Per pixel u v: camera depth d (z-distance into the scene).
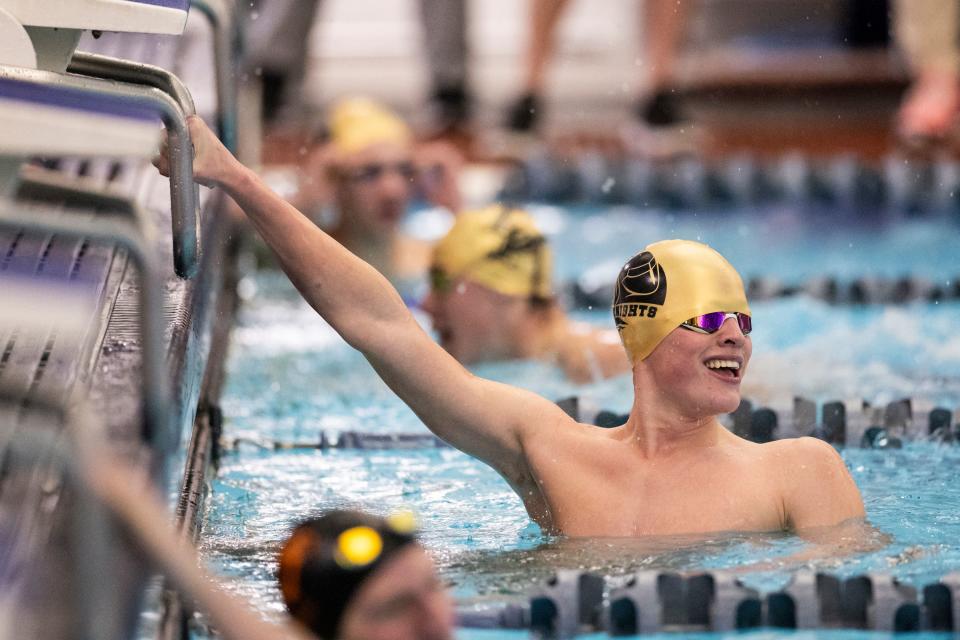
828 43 34.19
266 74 25.89
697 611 7.48
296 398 13.03
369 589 5.16
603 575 7.88
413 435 11.35
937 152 24.64
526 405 9.07
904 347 15.34
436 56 28.14
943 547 8.48
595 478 8.83
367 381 13.76
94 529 4.78
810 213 23.36
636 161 24.39
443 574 8.00
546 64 26.66
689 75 30.22
